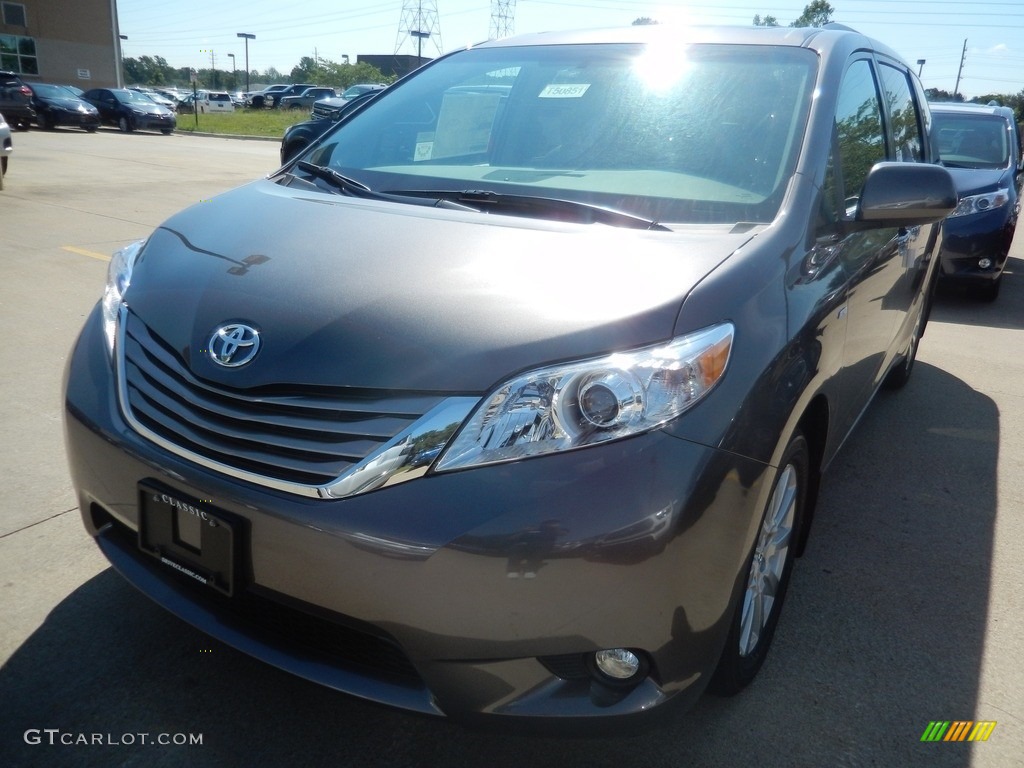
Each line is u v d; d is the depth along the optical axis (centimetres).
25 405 418
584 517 174
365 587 180
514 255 215
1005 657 265
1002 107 872
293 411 191
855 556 322
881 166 258
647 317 190
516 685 182
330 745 218
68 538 303
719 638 196
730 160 260
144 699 230
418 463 179
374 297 204
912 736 229
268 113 4284
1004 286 864
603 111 292
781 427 202
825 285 239
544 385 181
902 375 496
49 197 1062
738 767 216
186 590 215
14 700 226
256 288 217
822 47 296
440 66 347
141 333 225
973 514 361
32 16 3550
